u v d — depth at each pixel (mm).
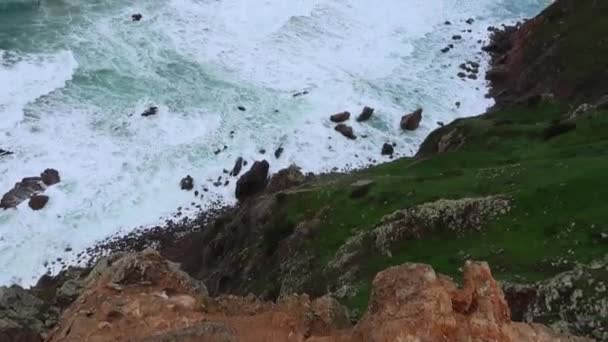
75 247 62750
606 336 32500
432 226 47969
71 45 81938
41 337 36375
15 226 63250
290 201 59906
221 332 26969
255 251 57469
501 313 25594
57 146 70438
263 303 34438
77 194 66688
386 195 55125
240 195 69250
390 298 26281
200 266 61844
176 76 81250
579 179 47125
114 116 74938
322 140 76312
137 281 34906
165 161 71500
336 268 48438
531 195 46875
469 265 26719
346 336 27203
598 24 80562
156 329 29719
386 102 82312
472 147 64438
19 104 73438
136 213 66688
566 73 77312
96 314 31281
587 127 60781
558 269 38656
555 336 25297
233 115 77750
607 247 39469
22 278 59688
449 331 24312
